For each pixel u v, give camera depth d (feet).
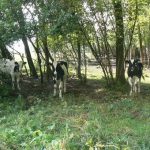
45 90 63.72
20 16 52.90
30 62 76.59
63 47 75.72
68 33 57.00
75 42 69.15
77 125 36.78
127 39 76.13
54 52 74.23
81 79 70.38
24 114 44.32
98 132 30.76
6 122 41.39
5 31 52.65
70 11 54.44
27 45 76.23
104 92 60.80
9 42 53.88
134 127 37.29
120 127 37.06
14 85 64.69
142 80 77.46
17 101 52.34
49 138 27.20
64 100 53.42
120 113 44.45
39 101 51.72
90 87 66.28
